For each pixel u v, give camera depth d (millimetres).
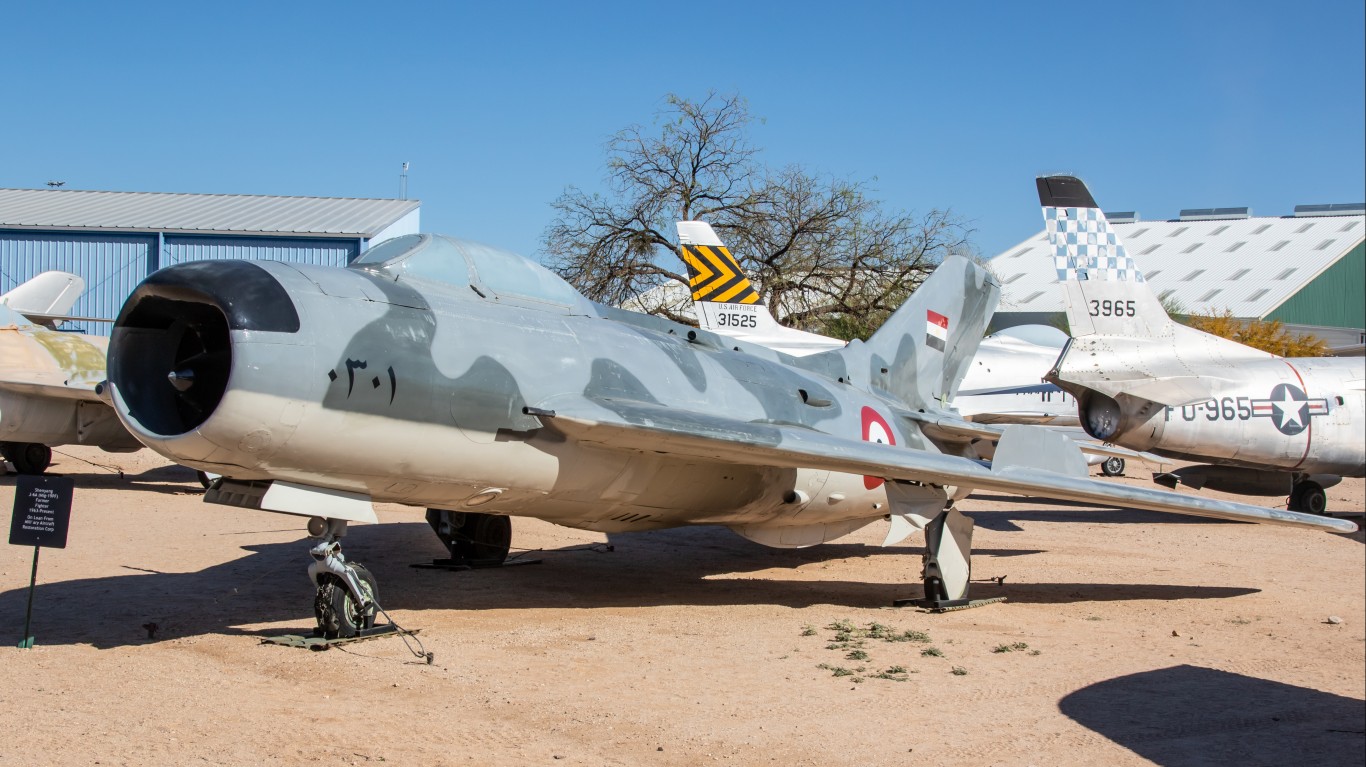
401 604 10344
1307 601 12078
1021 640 9664
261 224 34156
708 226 28078
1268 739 6832
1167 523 19969
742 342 13125
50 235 33250
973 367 29344
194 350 8438
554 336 9914
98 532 14219
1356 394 19859
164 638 8516
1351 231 58750
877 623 10242
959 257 16438
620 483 10359
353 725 6383
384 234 34562
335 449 8156
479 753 5988
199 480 21078
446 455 8828
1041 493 10852
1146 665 8781
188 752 5824
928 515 10977
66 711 6488
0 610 9469
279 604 9969
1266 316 52375
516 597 10977
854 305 41188
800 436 10234
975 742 6559
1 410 18688
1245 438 19500
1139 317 19641
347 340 8133
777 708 7137
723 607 10852
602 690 7402
